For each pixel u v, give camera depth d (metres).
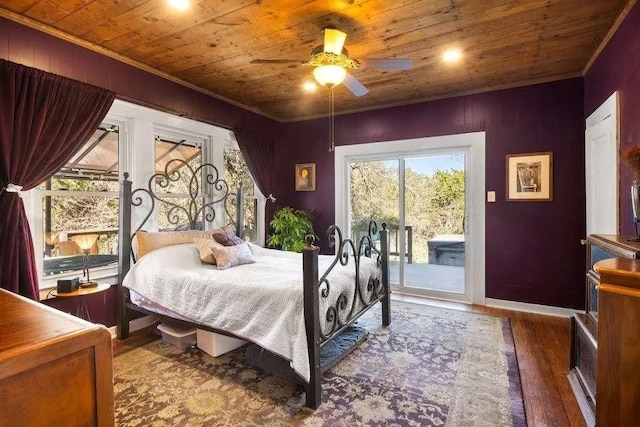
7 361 0.52
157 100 3.43
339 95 4.22
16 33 2.40
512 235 3.89
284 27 2.59
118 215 3.24
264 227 5.00
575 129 3.55
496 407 2.02
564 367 2.49
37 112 2.48
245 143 4.54
